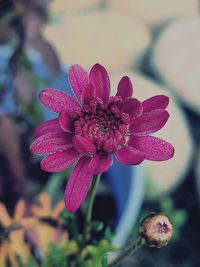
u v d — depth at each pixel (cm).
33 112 42
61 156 24
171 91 61
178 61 61
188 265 54
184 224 56
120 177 43
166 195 56
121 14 64
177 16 65
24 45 40
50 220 36
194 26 63
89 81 25
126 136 25
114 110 25
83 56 60
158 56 62
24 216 43
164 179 55
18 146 43
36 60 44
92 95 25
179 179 56
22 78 41
